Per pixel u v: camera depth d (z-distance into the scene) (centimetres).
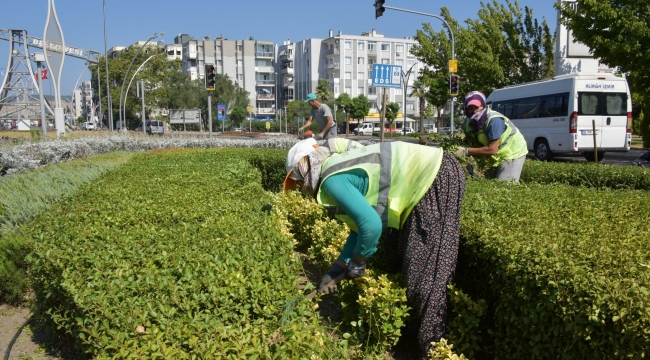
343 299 382
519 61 2616
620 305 242
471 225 375
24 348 394
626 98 1748
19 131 3972
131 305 246
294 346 221
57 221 427
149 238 358
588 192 545
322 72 8869
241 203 494
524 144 579
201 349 214
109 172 791
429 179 325
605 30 1728
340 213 323
